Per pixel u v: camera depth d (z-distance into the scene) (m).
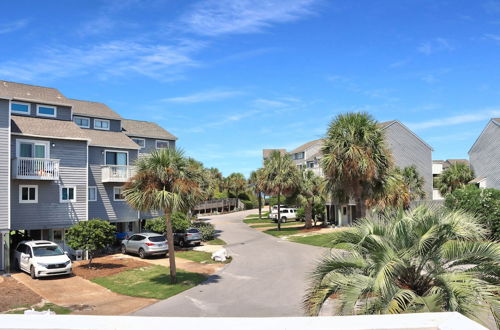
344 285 6.98
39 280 19.23
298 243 31.25
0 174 21.33
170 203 16.77
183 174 17.38
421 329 2.70
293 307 14.11
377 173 19.88
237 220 56.47
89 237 21.98
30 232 26.08
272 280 18.78
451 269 7.44
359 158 18.59
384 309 6.27
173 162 17.31
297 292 16.30
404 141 45.62
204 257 25.95
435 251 7.34
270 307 14.23
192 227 33.94
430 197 46.47
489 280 7.00
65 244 25.64
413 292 6.64
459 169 43.53
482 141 41.81
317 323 2.75
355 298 6.61
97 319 2.81
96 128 33.72
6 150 21.64
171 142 40.75
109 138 31.94
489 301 6.04
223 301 15.20
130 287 17.70
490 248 7.01
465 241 7.30
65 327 2.66
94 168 29.31
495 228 20.52
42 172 24.08
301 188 39.88
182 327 2.67
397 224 7.27
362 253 7.85
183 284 18.05
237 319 2.85
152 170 17.23
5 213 21.33
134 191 17.39
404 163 45.31
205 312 13.76
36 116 27.47
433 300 6.24
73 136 26.12
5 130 21.69
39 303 15.02
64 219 25.38
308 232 37.31
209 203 70.38
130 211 30.78
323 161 19.75
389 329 2.69
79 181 26.25
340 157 19.38
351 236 7.70
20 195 23.83
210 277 19.78
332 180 20.80
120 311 13.99
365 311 6.54
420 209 7.70
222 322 2.78
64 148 25.78
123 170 29.75
